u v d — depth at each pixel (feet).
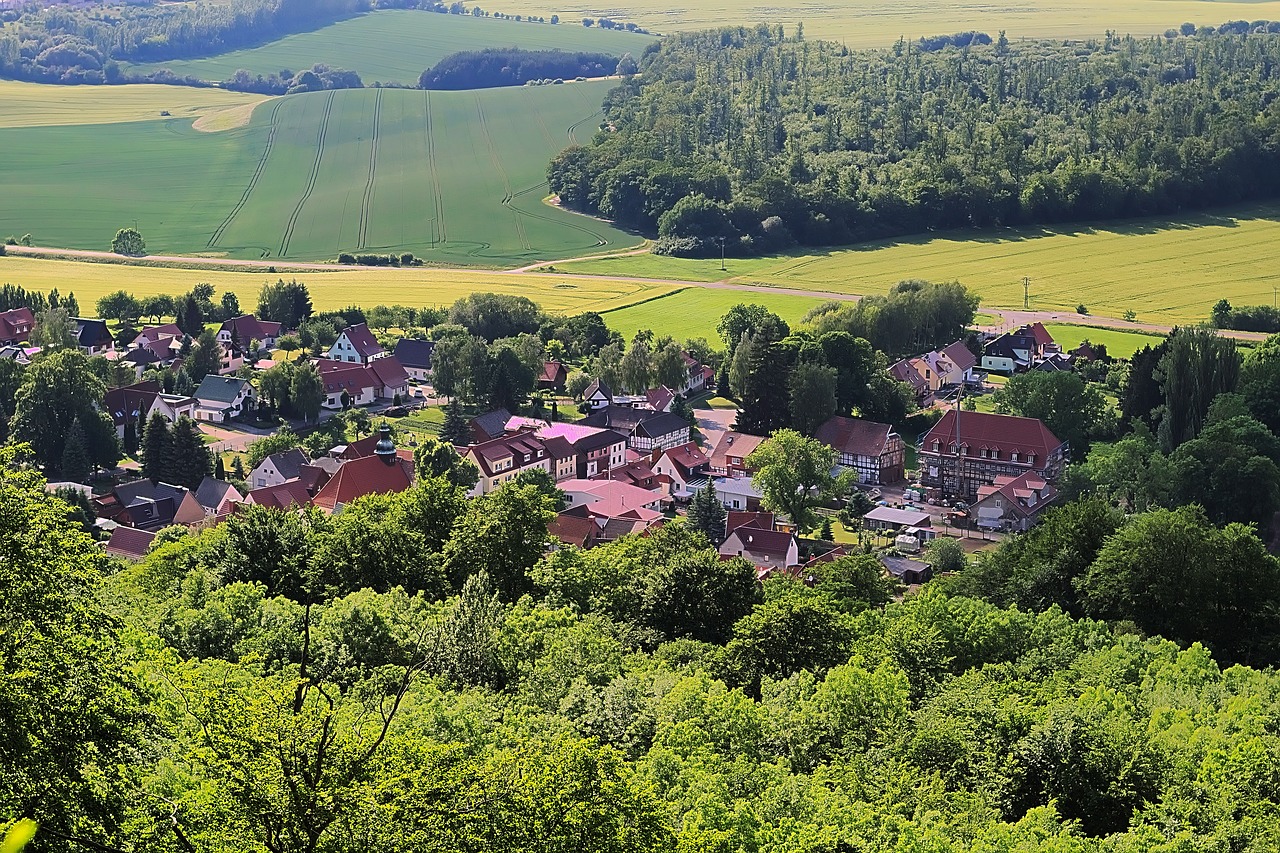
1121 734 297.74
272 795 163.53
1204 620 476.54
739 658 376.89
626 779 206.90
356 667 317.63
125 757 169.89
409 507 488.02
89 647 172.35
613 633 409.49
